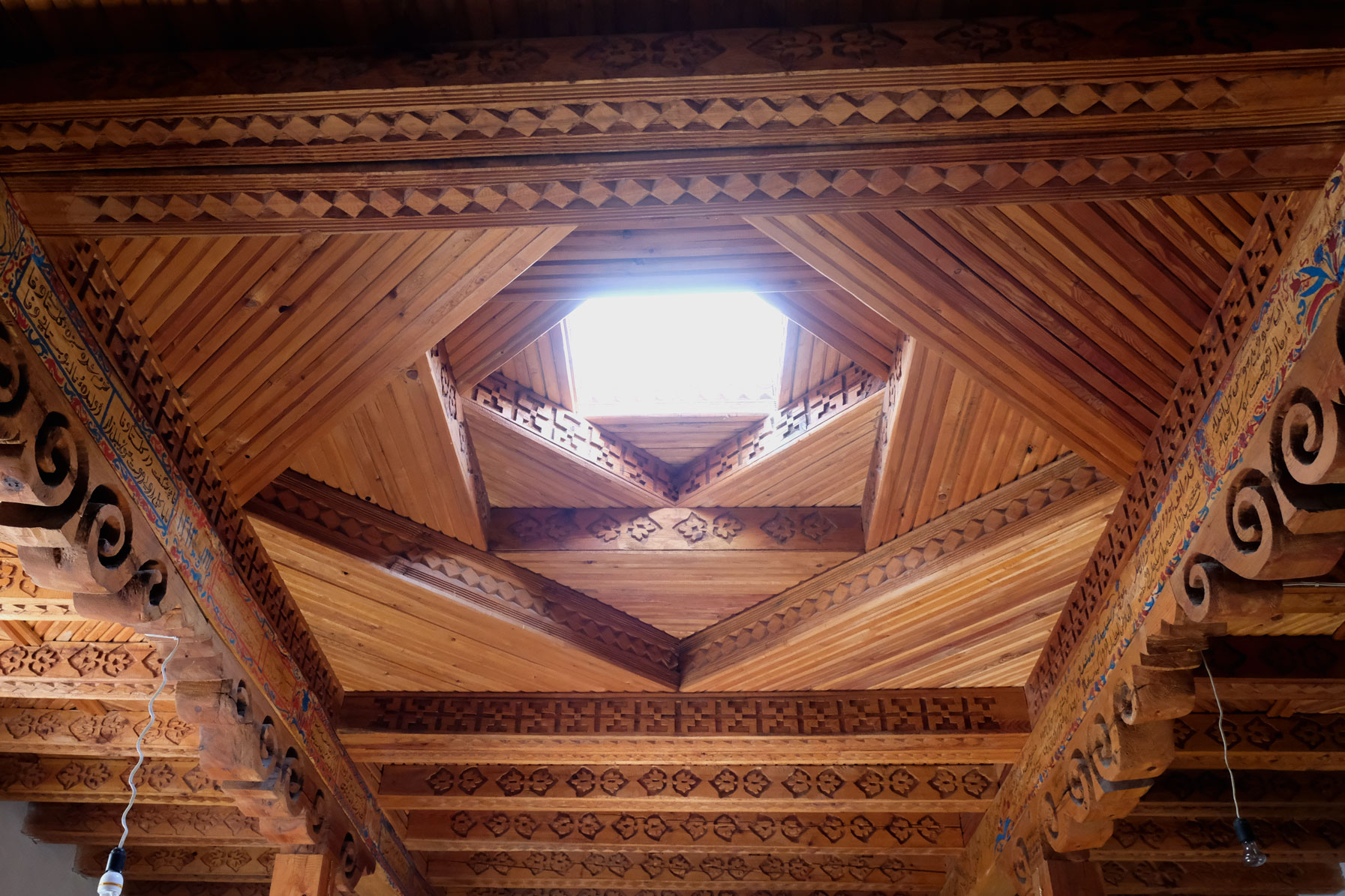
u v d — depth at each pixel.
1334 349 2.77
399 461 4.85
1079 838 5.18
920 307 3.72
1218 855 7.42
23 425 2.96
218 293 3.55
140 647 5.61
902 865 8.15
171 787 6.75
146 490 3.63
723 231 4.04
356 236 3.43
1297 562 3.16
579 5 2.77
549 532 5.54
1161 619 3.96
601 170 2.91
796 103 2.73
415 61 2.77
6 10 2.75
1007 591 5.15
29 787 6.76
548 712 6.06
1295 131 2.74
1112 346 3.73
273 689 4.88
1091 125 2.75
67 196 2.98
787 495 5.50
